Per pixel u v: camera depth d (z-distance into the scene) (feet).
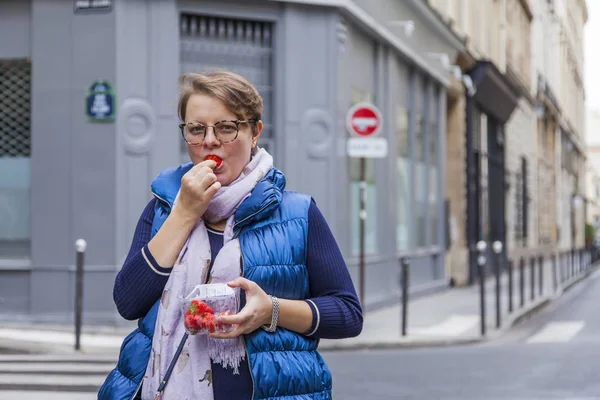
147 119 42.83
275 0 46.68
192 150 9.12
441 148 77.05
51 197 42.45
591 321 57.67
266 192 9.12
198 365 8.80
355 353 39.70
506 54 118.73
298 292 9.21
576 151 254.06
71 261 42.22
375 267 57.41
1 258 42.98
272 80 47.55
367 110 46.98
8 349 34.58
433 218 75.61
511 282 58.03
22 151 43.09
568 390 29.58
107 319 41.70
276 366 8.86
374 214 58.18
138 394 9.07
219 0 45.37
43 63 42.60
